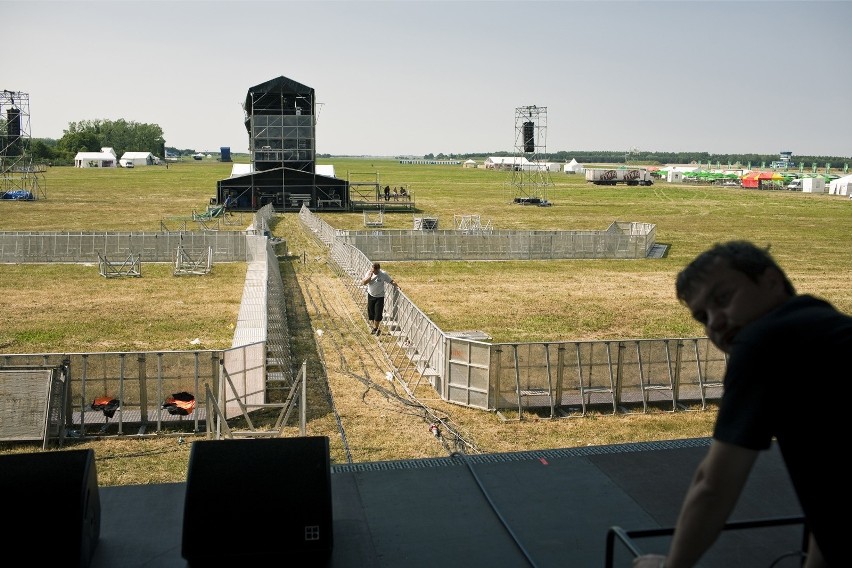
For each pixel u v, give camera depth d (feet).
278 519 17.19
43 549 16.19
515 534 18.57
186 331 79.66
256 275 116.78
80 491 16.57
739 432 8.71
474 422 52.37
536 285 115.34
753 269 9.57
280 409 54.19
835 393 8.49
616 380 56.29
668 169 548.72
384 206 264.93
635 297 106.01
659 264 140.87
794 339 8.76
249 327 80.02
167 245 129.29
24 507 16.25
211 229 181.88
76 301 95.50
